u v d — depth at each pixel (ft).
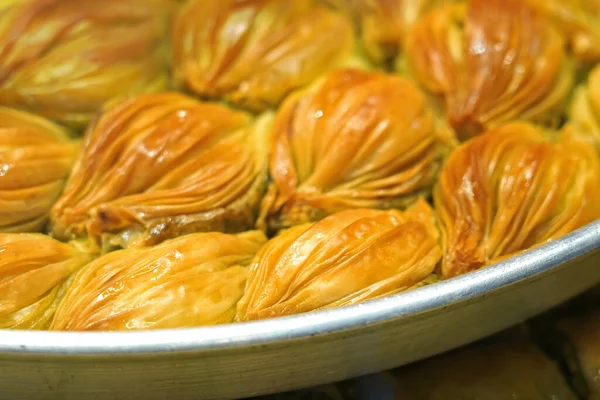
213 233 1.36
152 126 1.42
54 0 1.50
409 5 1.58
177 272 1.32
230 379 1.28
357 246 1.33
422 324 1.27
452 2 1.60
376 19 1.57
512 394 1.38
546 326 1.46
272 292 1.31
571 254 1.27
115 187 1.38
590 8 1.57
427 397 1.38
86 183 1.39
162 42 1.56
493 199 1.38
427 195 1.44
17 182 1.38
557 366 1.43
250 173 1.41
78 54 1.49
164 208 1.37
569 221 1.37
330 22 1.56
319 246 1.33
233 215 1.39
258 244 1.39
